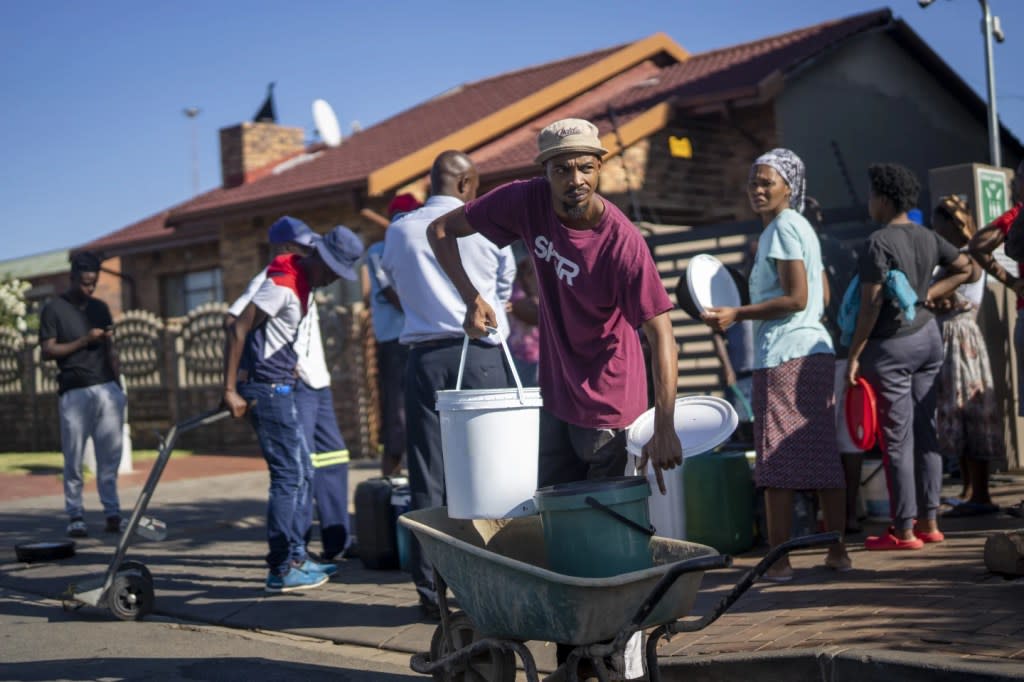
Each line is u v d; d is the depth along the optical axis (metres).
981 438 7.09
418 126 19.48
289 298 6.42
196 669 5.14
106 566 7.78
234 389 6.45
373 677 4.93
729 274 6.16
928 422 6.14
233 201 17.64
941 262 6.19
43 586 7.22
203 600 6.62
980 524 6.73
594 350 4.38
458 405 4.23
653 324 4.07
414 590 6.46
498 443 4.20
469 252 5.60
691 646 4.65
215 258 22.03
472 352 5.61
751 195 5.84
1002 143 20.27
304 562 6.84
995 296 8.71
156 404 17.45
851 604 4.95
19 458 16.89
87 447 13.36
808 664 4.14
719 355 9.39
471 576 3.87
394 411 8.38
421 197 15.38
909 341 5.94
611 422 4.42
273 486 6.62
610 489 3.82
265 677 4.98
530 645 5.15
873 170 6.11
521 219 4.35
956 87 18.41
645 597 3.63
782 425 5.62
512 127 16.48
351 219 16.22
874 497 7.23
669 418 3.99
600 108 16.67
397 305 8.02
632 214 14.12
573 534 3.84
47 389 18.75
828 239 8.55
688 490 6.51
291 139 21.84
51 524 9.88
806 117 15.59
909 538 6.03
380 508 7.09
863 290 5.86
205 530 9.23
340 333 14.66
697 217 15.12
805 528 6.66
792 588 5.44
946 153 18.62
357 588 6.63
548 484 4.56
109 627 6.12
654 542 4.13
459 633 4.29
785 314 5.65
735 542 6.52
